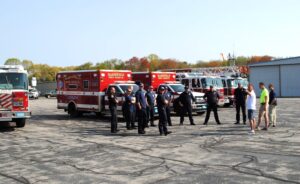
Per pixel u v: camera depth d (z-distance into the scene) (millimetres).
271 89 15562
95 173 8141
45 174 8188
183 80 27156
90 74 21016
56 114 26125
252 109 13508
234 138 12570
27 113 16391
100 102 20516
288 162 8578
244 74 38906
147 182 7246
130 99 16078
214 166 8398
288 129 14609
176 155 9828
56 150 11188
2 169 8820
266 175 7441
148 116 16562
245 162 8703
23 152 11008
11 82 16125
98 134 14758
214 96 17109
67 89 22719
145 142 12273
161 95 13953
